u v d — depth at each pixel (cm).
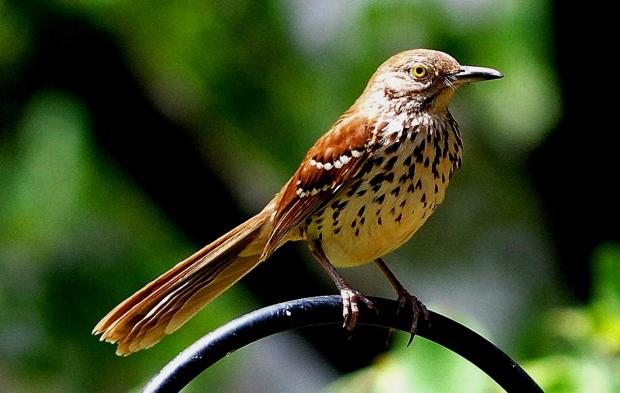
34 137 1119
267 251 725
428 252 1195
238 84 1182
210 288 741
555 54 1059
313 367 1239
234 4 1174
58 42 1145
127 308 710
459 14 1077
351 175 717
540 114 1073
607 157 1087
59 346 1127
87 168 1126
